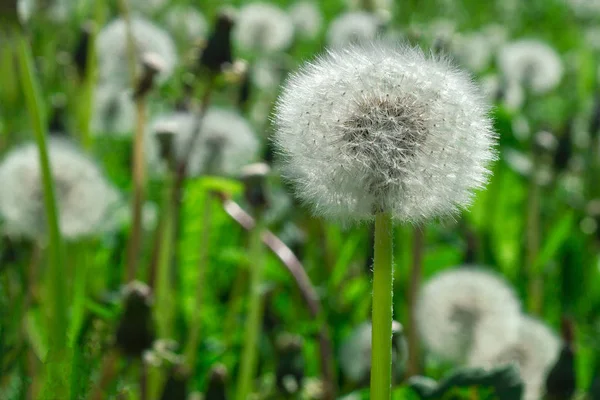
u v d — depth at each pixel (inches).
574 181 37.8
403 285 29.3
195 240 28.9
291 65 36.4
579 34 59.8
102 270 29.2
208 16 48.9
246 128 27.8
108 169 34.1
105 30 30.5
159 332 24.8
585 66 48.1
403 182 17.8
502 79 39.0
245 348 24.4
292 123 18.1
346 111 18.0
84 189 25.6
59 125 29.4
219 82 25.5
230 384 26.4
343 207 17.9
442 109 18.0
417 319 24.8
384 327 18.1
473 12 60.4
